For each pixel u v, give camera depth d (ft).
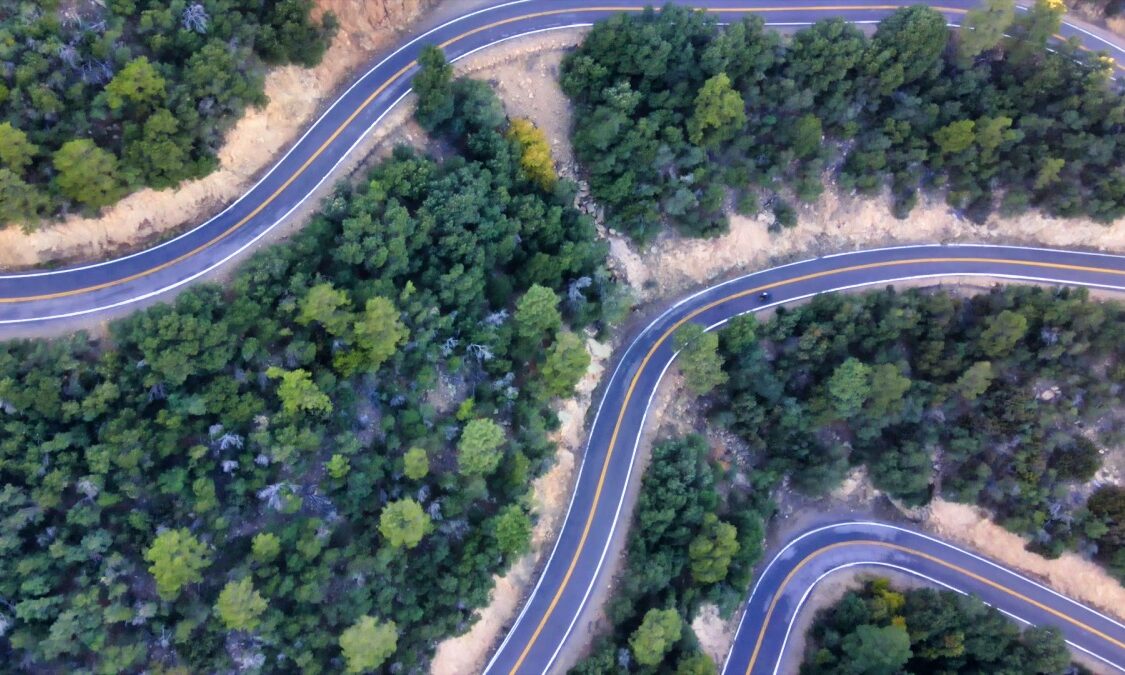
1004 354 290.35
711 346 274.16
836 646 288.10
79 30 220.02
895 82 290.76
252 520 224.94
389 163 255.70
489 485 252.21
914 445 296.51
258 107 246.06
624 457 288.30
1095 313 283.18
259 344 228.22
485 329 257.34
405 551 234.38
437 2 288.30
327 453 234.58
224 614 200.13
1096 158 292.61
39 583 198.70
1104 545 289.33
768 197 312.50
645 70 283.18
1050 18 284.82
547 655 260.42
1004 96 295.89
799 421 297.33
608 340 298.35
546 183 282.97
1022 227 312.91
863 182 306.96
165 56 229.86
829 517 314.35
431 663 240.94
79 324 230.68
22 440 204.33
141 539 212.43
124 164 221.05
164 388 218.18
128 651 199.00
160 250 240.73
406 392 247.50
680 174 297.74
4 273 228.02
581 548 274.98
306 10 244.22
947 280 313.94
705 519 272.31
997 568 305.94
